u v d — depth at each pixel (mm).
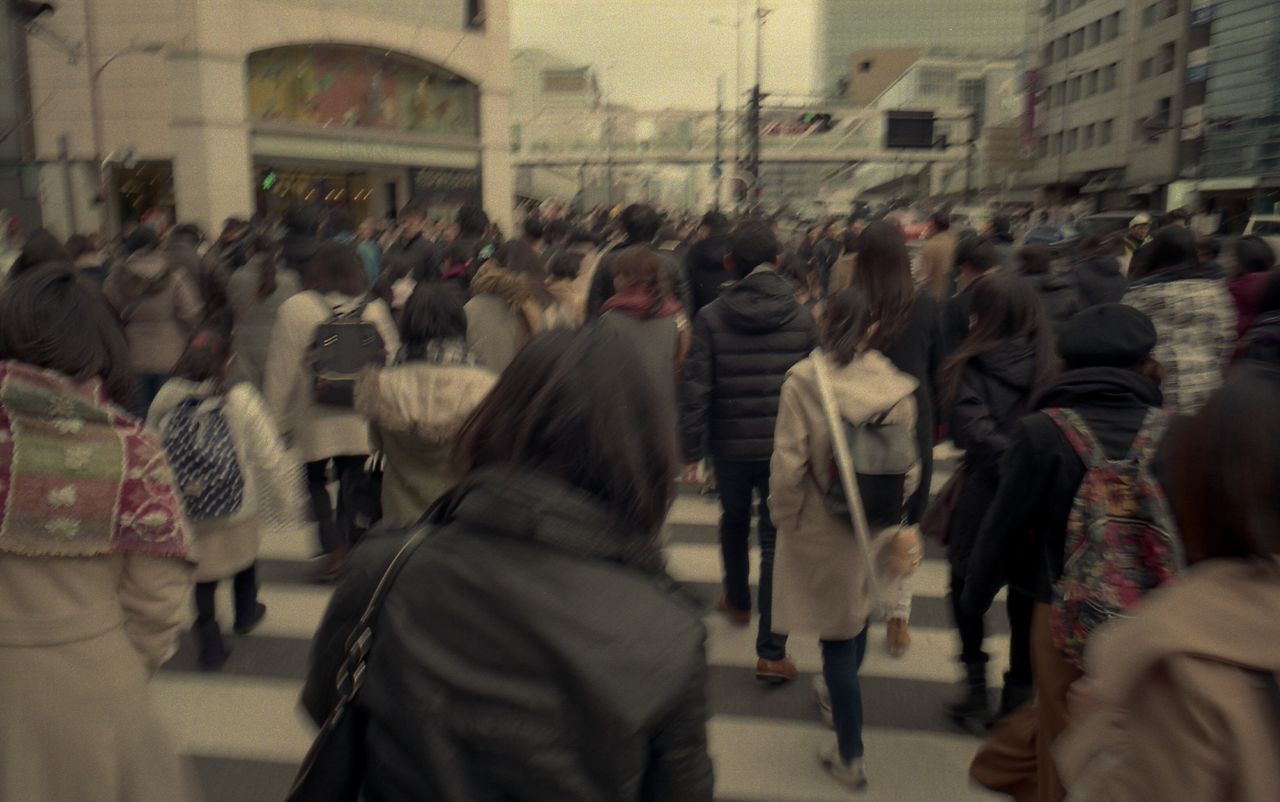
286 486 4578
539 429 1373
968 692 4133
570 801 1255
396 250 10844
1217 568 1461
